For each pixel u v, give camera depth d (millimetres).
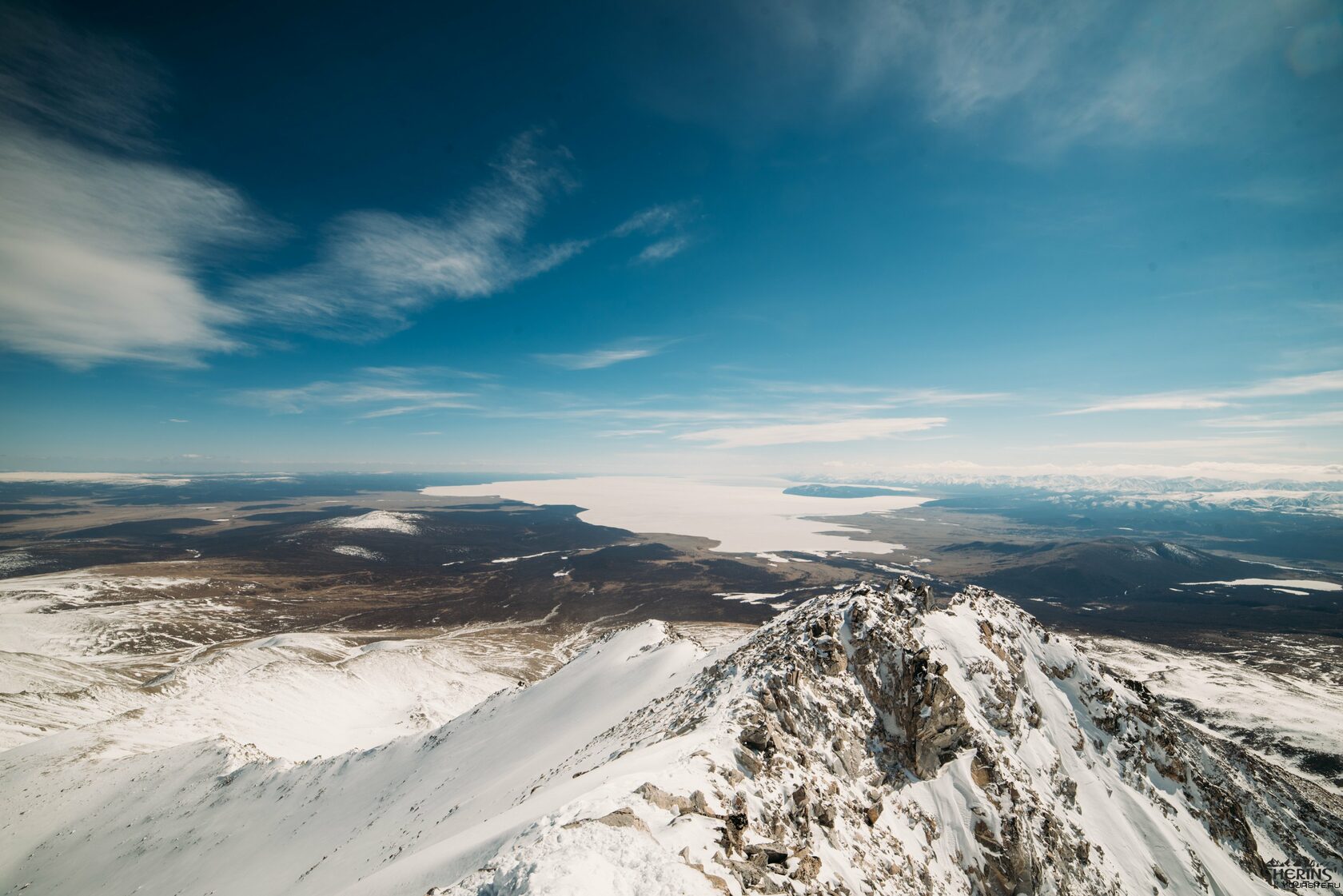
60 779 88688
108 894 65125
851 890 30500
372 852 56156
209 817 76250
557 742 68562
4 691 120500
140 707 122562
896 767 45875
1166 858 47125
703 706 46812
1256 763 65688
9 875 70688
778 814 32188
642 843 22609
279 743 115312
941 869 40219
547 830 24875
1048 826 44375
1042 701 56188
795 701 44594
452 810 57812
